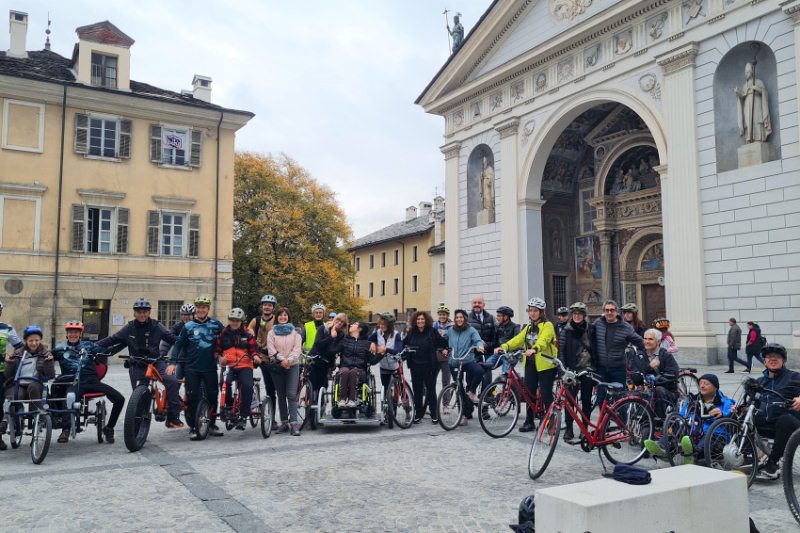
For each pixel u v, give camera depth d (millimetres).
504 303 28062
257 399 10125
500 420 9805
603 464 7625
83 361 9016
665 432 7496
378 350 10703
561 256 30297
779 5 18266
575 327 9312
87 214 28391
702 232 20062
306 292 40844
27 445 9219
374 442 9312
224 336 9727
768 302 18203
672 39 21297
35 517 5645
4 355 8922
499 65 28469
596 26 23844
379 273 63906
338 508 5926
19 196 27094
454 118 31922
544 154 27203
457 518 5621
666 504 3844
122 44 30047
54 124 27922
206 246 30797
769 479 7117
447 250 31734
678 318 20453
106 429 9312
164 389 9695
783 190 18016
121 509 5891
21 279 26891
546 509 3811
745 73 19219
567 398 7707
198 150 30969
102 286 28344
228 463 7875
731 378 16516
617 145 27984
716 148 19859
